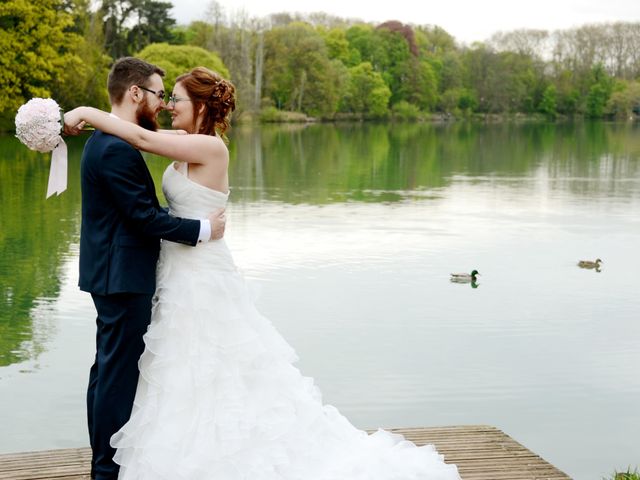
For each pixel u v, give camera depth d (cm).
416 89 8069
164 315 328
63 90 3512
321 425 347
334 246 1260
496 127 6738
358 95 7356
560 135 5300
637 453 551
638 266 1163
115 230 324
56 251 1174
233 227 1425
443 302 943
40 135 320
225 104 344
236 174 2367
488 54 8606
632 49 8744
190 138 331
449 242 1323
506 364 727
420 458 352
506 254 1239
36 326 812
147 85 333
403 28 8400
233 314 333
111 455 332
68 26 3684
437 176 2422
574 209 1730
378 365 716
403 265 1140
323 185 2120
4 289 955
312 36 6681
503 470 399
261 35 6119
